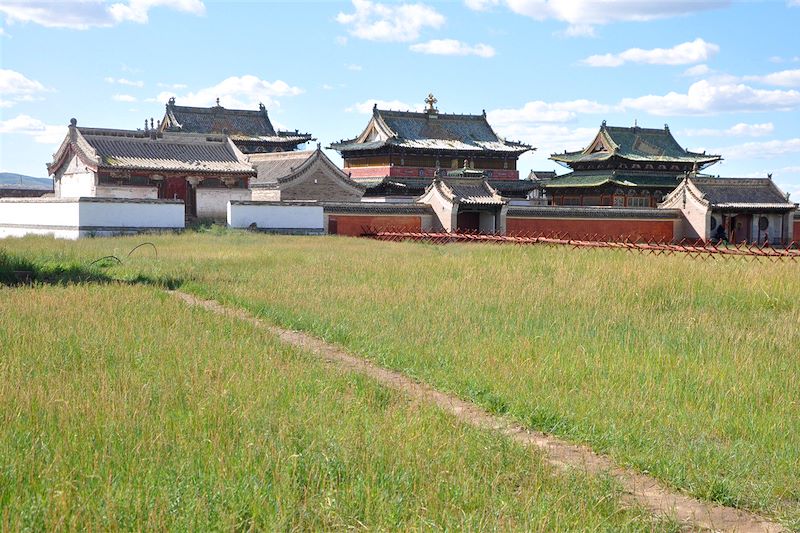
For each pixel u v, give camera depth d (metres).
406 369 14.54
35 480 8.33
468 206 65.81
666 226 74.25
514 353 15.10
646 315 19.44
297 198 71.44
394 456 9.36
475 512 8.09
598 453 10.63
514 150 90.06
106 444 9.26
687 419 11.47
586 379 13.52
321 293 22.94
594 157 90.44
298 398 11.56
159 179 62.34
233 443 9.48
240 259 33.16
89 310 18.83
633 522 8.31
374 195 86.06
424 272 27.86
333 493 8.38
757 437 10.83
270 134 94.44
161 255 35.28
